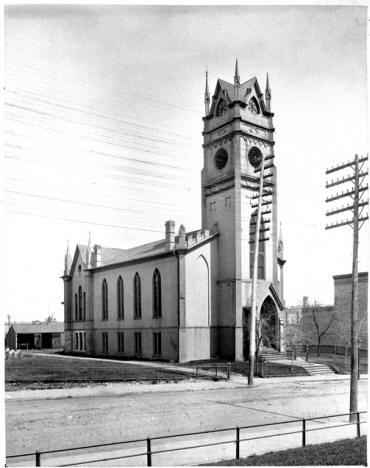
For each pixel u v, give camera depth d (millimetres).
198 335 46094
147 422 20156
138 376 33844
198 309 46469
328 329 59000
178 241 45969
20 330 90625
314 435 18453
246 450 16078
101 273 60688
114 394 27281
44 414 21453
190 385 31406
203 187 51656
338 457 14359
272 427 19844
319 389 31891
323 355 55125
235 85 48594
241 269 46500
